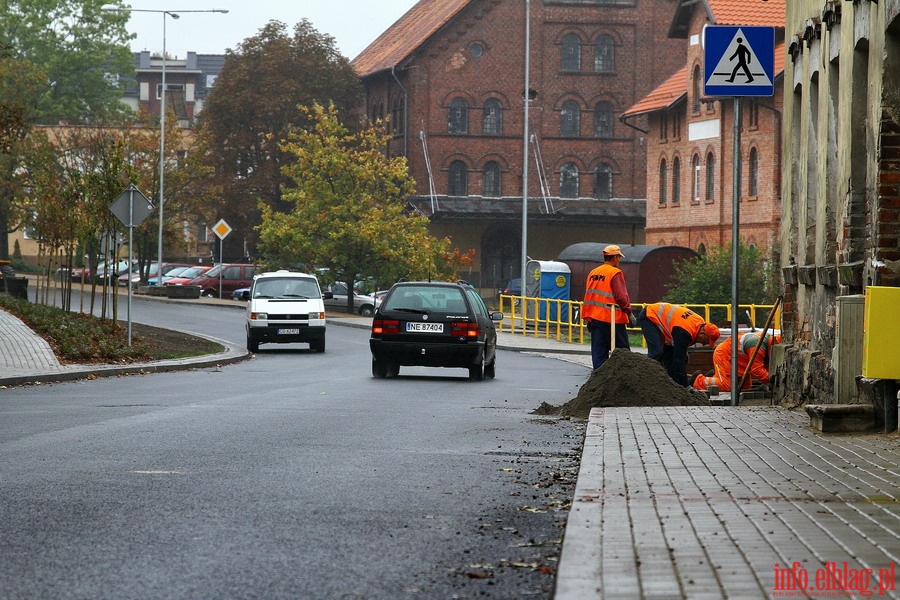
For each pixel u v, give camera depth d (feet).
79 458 45.57
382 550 29.45
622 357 69.15
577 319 182.91
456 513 34.63
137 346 119.44
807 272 65.98
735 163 60.80
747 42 59.67
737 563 25.46
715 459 42.60
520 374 114.73
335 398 77.92
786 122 76.18
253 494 37.50
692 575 24.40
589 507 32.53
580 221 324.60
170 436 53.36
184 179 302.86
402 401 76.59
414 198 325.01
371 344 100.42
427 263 247.91
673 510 31.99
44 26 391.65
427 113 326.65
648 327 81.15
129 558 28.30
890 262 52.80
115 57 406.41
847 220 58.75
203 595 24.97
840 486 36.06
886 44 52.60
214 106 320.29
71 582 25.95
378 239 245.45
